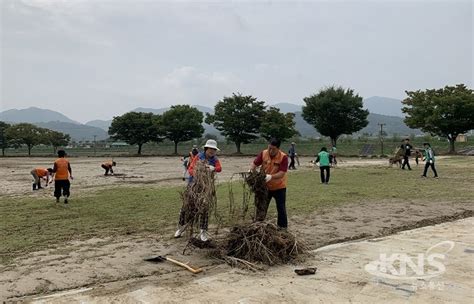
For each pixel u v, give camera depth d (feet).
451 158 129.29
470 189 54.08
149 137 213.87
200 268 21.52
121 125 212.23
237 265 21.70
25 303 17.13
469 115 149.38
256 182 25.89
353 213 36.94
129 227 31.68
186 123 208.74
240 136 199.00
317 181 66.49
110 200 46.34
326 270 20.80
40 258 23.53
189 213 25.71
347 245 25.67
